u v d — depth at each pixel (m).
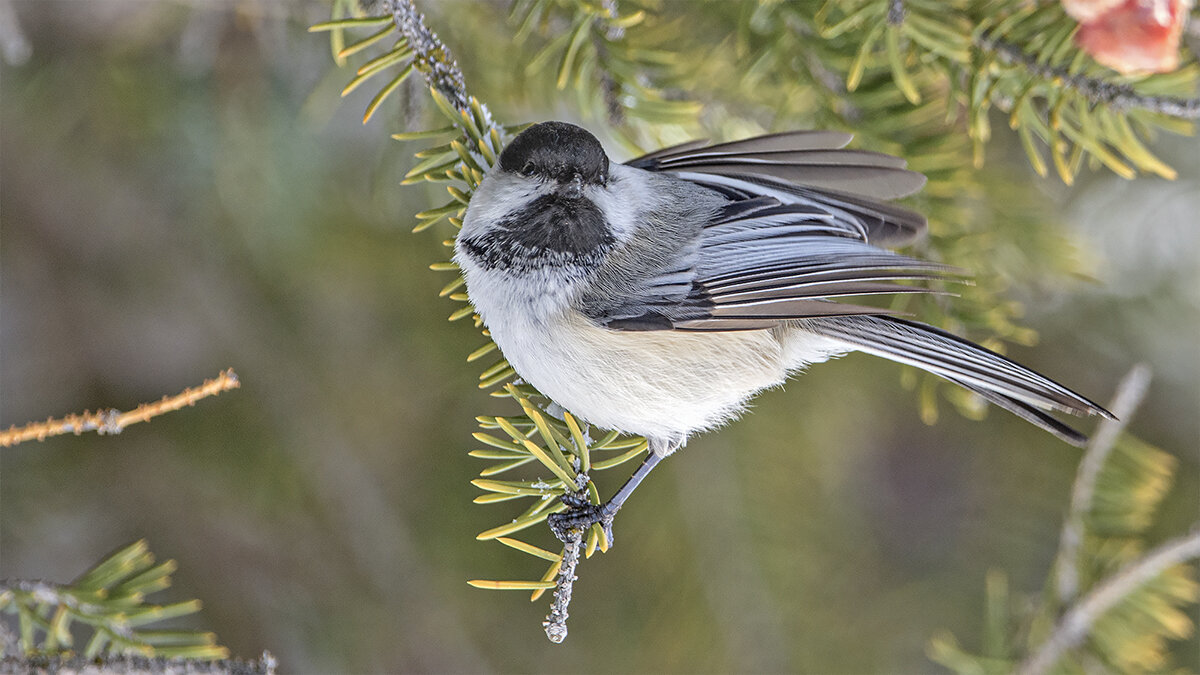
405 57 3.20
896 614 3.28
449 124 3.22
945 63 3.20
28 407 3.28
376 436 3.28
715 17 3.24
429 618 3.28
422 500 3.28
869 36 3.19
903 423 3.29
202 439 3.28
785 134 3.21
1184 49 3.20
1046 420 3.20
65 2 3.26
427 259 3.27
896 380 3.29
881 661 3.27
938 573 3.29
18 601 3.18
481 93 3.24
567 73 3.22
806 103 3.23
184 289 3.28
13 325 3.28
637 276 3.20
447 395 3.28
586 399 3.20
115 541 3.27
